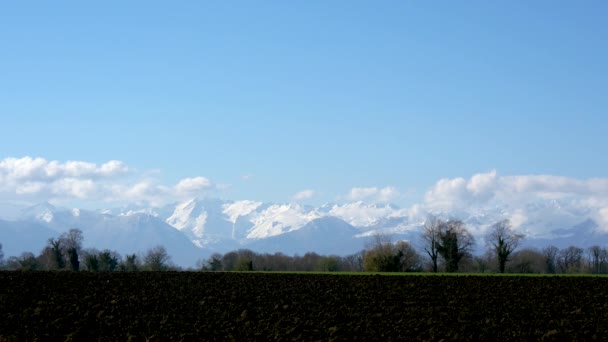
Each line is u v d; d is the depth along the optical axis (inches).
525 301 2187.5
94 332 1713.8
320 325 1801.2
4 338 1651.1
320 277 2915.8
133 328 1763.0
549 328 1766.7
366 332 1717.5
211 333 1707.7
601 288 2463.1
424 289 2475.4
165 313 1972.2
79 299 2196.1
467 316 1930.4
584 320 1865.2
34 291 2347.4
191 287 2518.5
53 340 1646.2
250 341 1622.8
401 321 1846.7
